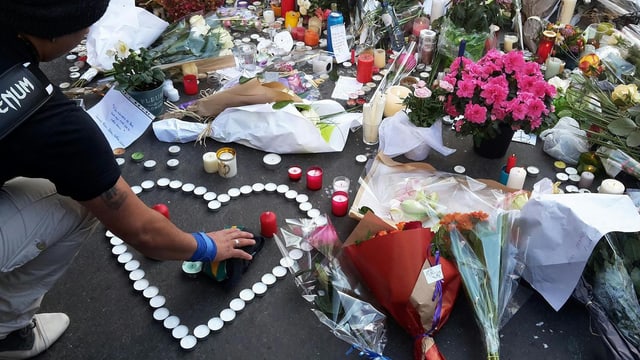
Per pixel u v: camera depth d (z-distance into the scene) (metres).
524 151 2.44
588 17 3.47
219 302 1.72
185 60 2.76
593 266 1.72
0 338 1.51
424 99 2.25
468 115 2.10
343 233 1.96
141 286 1.76
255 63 2.96
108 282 1.79
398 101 2.54
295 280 1.78
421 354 1.54
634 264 1.74
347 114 2.51
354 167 2.29
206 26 2.88
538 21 3.15
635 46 2.82
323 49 3.11
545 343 1.65
